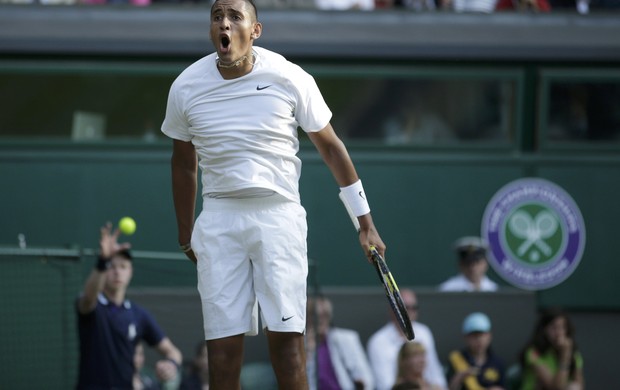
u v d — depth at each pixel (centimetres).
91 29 2930
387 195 3031
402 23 2992
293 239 1341
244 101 1320
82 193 2955
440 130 3055
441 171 3041
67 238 2950
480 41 3017
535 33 3039
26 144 2950
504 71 3056
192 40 2942
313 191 3000
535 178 3072
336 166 1387
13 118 2953
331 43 2961
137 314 2272
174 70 2977
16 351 2303
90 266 2497
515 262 3067
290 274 1336
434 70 3036
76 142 2961
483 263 2953
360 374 2689
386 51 2981
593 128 3094
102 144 2966
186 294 2428
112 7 2942
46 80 2955
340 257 3000
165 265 2422
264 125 1317
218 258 1334
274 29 2942
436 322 2908
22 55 2938
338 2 3192
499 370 2762
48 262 2308
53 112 2961
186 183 1418
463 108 3055
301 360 1348
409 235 3031
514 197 3062
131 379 2238
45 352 2312
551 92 3078
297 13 2962
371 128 3031
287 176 1346
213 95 1323
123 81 2970
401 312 1368
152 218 2966
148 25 2939
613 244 3088
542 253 3072
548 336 2805
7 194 2945
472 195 3052
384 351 2744
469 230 3052
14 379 2300
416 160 3031
